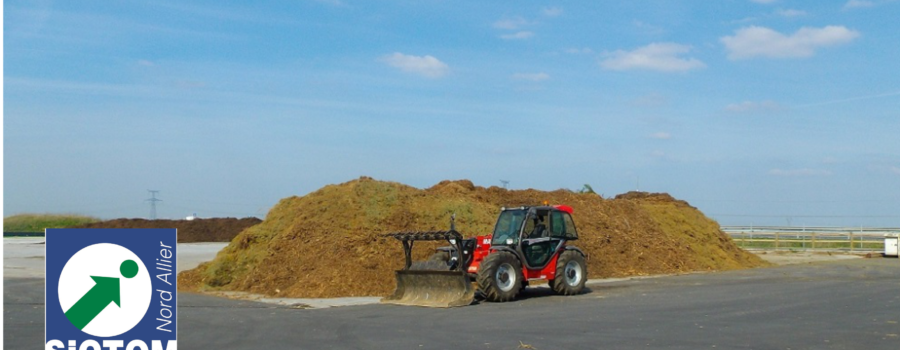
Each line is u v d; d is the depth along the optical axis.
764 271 23.66
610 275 22.23
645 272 23.09
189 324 12.63
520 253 16.36
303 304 15.96
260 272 19.27
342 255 19.17
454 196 23.38
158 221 54.00
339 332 11.61
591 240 23.33
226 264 20.16
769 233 37.84
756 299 15.29
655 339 10.63
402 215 20.97
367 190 21.69
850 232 36.22
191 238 51.44
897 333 10.92
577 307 14.59
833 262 28.30
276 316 13.70
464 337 11.01
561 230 17.28
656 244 24.88
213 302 16.47
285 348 10.26
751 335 10.88
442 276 15.70
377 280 18.59
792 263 28.47
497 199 24.89
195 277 20.16
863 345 10.02
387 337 11.08
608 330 11.48
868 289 16.84
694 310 13.72
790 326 11.66
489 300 15.85
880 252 34.16
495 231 17.14
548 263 16.81
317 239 19.88
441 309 14.66
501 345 10.30
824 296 15.59
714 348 9.91
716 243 27.70
